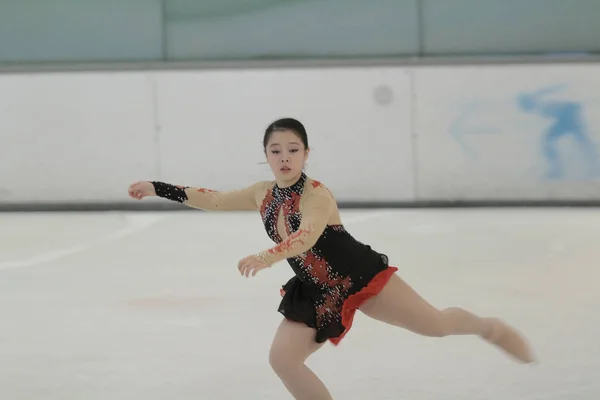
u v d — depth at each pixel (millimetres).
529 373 14383
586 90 34219
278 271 23375
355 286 11391
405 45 35906
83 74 35031
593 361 14914
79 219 33406
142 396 13570
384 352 15836
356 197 35375
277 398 13352
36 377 14633
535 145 34625
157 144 35250
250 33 36094
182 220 32781
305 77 34938
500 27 35656
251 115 35094
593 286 20766
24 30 36156
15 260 25562
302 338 11188
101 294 20938
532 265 23469
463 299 19812
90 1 36000
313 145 35219
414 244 27016
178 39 36219
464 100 34656
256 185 12164
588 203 34500
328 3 35844
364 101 34906
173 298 20359
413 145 34938
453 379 14195
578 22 35500
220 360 15445
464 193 35000
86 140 35281
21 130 35344
